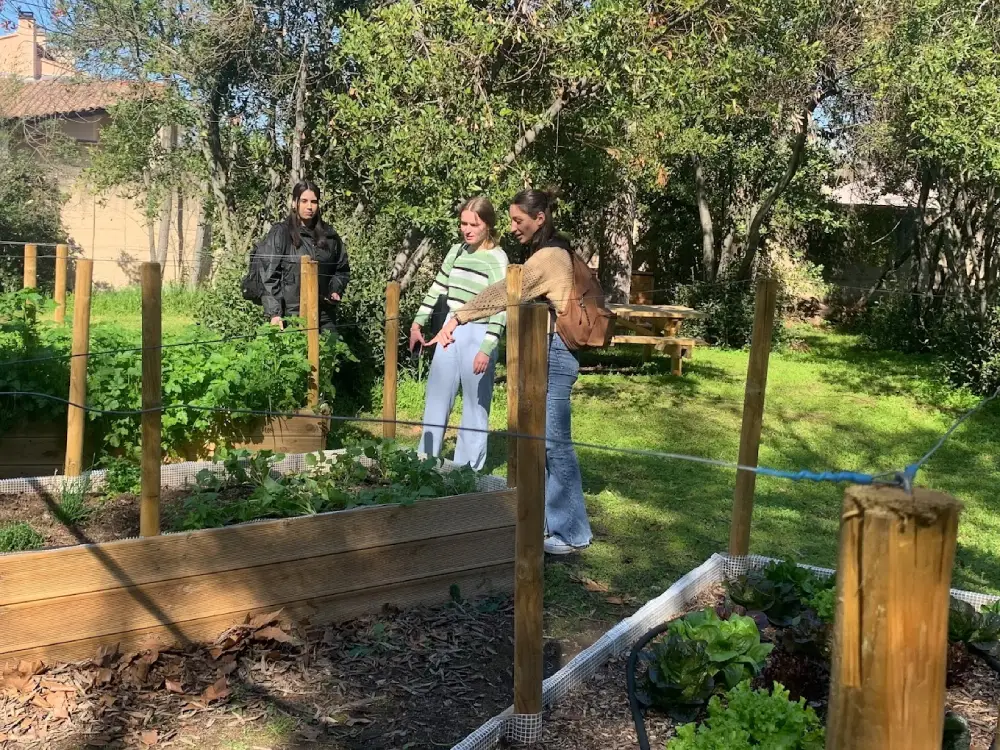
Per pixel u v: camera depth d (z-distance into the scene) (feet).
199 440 17.53
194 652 10.79
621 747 9.20
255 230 38.19
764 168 55.72
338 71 33.24
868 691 4.80
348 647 11.34
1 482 14.29
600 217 52.54
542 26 26.58
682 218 63.00
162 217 59.67
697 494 19.71
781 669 9.91
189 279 53.67
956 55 31.78
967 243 47.29
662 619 12.28
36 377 16.06
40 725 9.23
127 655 10.42
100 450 16.28
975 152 31.40
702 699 9.65
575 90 27.89
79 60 39.55
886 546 4.65
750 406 13.73
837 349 51.75
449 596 12.87
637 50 25.63
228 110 36.96
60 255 25.35
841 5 37.11
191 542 10.78
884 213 62.03
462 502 12.77
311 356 19.06
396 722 9.72
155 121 40.55
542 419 8.80
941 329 46.44
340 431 23.41
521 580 9.06
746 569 14.16
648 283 47.98
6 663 9.84
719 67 27.63
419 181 27.76
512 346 13.20
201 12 34.65
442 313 18.63
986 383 35.88
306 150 34.86
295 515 12.39
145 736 9.18
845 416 31.30
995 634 11.20
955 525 4.69
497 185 27.17
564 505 15.39
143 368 10.73
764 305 13.47
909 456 25.29
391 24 26.81
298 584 11.59
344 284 22.53
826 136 52.95
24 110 58.59
